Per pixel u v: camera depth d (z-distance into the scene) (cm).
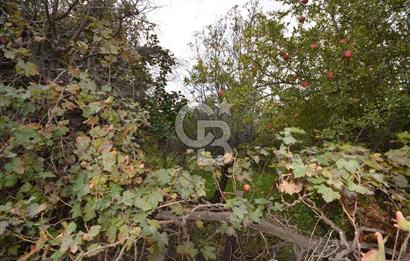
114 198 165
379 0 270
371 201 184
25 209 154
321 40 315
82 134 212
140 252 184
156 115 446
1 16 235
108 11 284
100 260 171
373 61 293
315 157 177
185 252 186
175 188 184
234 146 419
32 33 246
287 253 221
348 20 291
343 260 142
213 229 237
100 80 261
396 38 283
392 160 173
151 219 175
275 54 345
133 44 331
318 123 333
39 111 209
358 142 290
